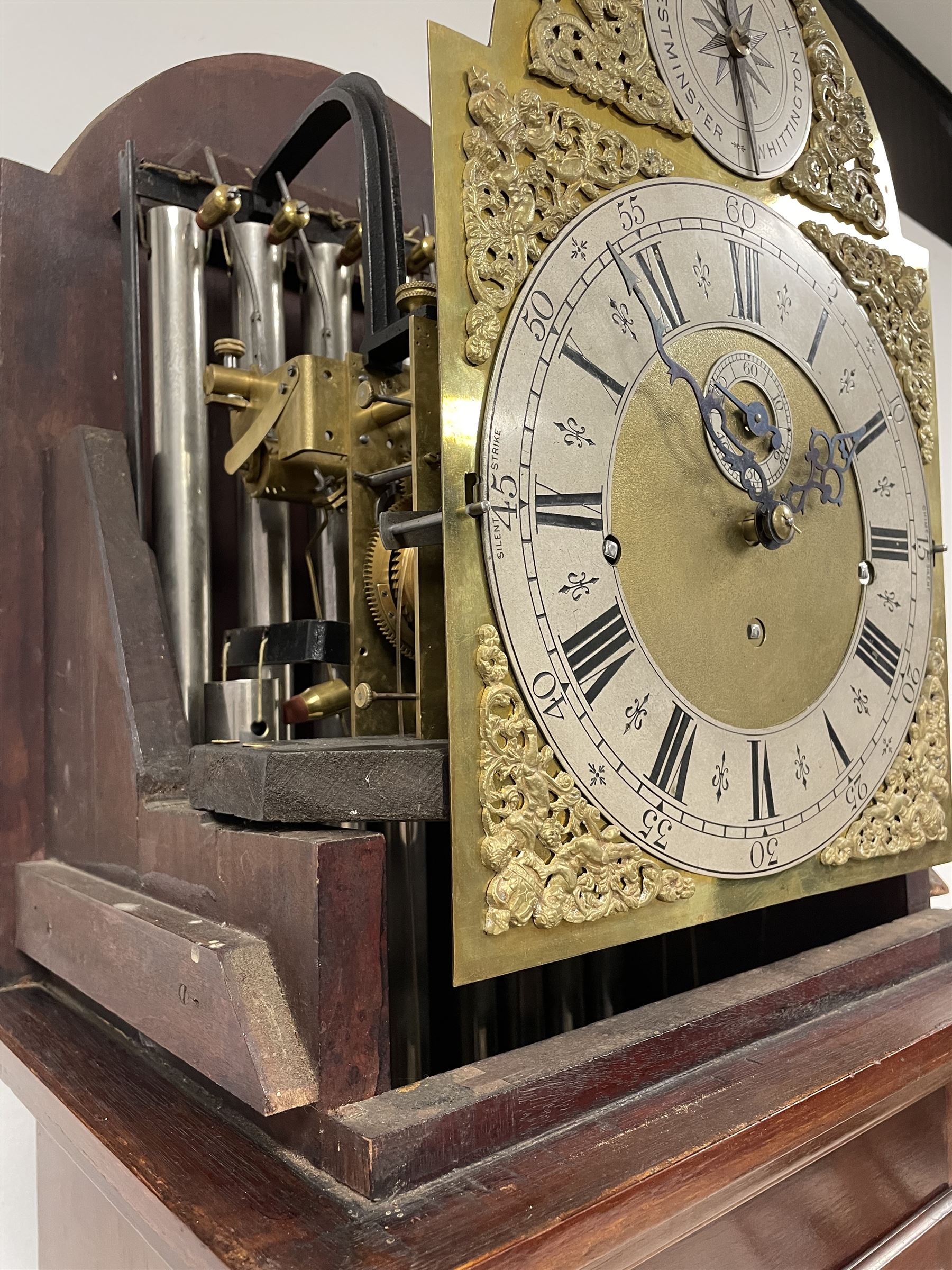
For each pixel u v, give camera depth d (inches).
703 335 15.8
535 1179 10.7
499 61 14.0
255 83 23.7
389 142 16.8
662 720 14.5
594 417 14.0
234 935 12.3
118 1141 12.2
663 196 15.6
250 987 11.4
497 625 12.7
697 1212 11.3
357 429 17.4
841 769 17.3
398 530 13.4
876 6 34.6
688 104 16.3
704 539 15.4
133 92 22.1
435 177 13.0
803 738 16.7
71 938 16.1
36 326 20.6
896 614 18.9
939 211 40.2
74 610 18.8
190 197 22.0
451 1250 9.4
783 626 16.6
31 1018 17.5
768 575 16.4
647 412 14.7
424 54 30.3
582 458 13.8
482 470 12.7
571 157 14.4
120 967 14.1
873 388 18.9
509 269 13.4
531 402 13.4
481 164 13.4
